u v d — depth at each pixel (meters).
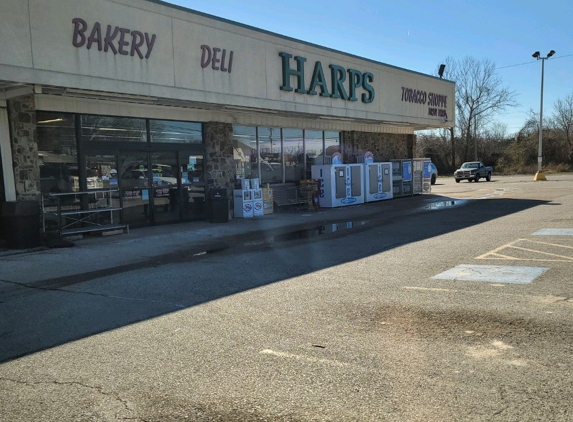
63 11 10.07
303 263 8.67
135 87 11.38
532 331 4.72
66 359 4.60
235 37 13.69
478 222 13.11
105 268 8.88
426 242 10.32
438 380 3.78
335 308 5.80
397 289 6.54
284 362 4.28
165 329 5.35
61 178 12.03
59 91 10.77
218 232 12.90
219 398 3.67
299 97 15.91
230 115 16.08
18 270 8.76
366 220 14.92
